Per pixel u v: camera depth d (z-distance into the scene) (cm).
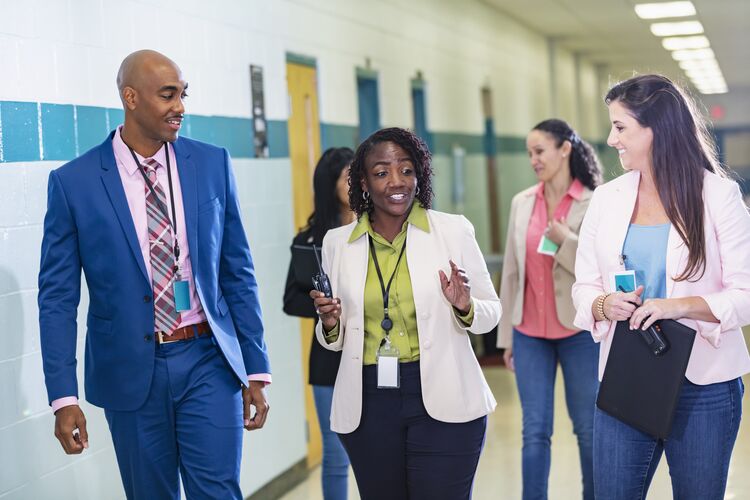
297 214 564
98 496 367
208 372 290
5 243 321
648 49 1545
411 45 832
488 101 1130
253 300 304
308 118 589
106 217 281
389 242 291
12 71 325
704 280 264
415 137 287
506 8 1145
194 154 297
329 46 629
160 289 284
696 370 264
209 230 292
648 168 272
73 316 283
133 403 282
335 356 372
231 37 486
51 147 344
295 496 512
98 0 374
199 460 288
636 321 259
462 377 283
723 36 1362
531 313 405
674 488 276
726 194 263
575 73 1666
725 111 2473
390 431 283
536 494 393
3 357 317
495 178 1145
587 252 286
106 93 379
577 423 400
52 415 342
